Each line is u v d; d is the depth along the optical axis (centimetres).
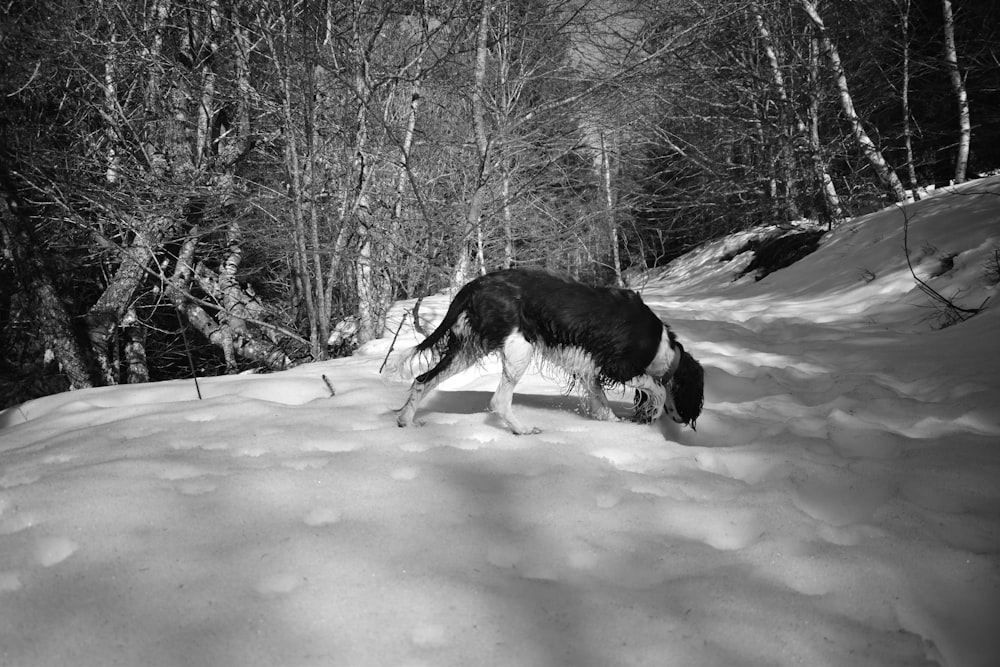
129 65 1051
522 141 853
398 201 963
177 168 1028
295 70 834
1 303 1188
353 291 1036
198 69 1055
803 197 1978
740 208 2241
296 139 900
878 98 1886
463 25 811
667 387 466
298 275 1061
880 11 1762
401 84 948
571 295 440
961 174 1717
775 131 1889
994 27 1769
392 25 908
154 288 1058
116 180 1038
